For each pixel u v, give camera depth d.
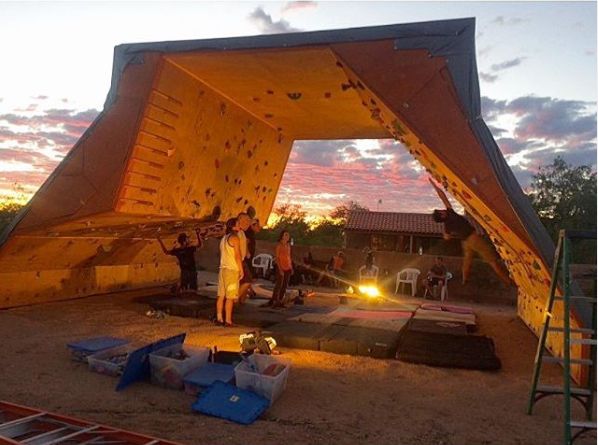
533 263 7.84
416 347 8.52
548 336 9.59
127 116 9.39
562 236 5.66
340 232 44.56
